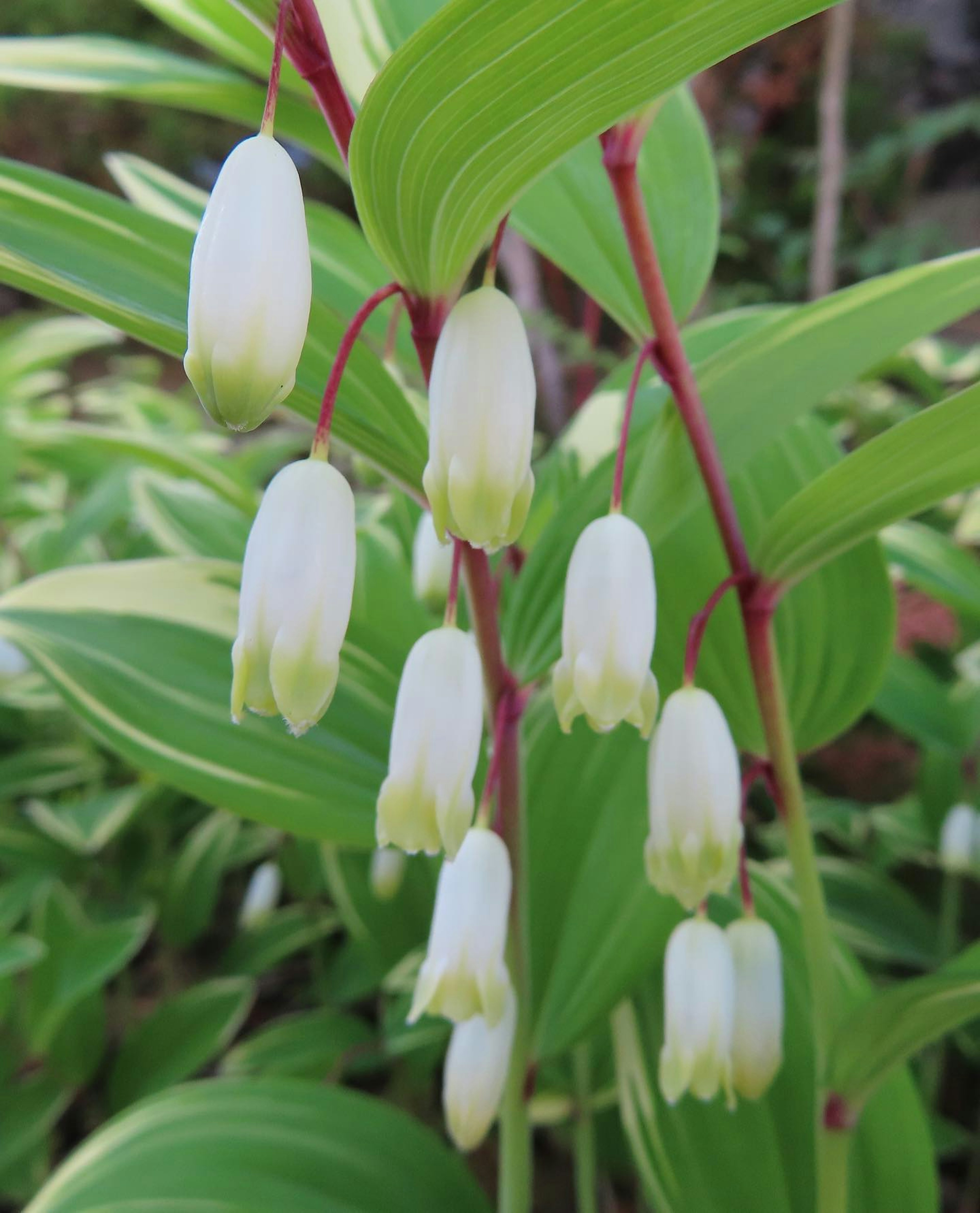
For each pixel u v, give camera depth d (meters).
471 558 0.12
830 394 0.12
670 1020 0.12
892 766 0.35
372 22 0.12
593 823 0.15
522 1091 0.14
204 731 0.14
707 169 0.14
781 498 0.16
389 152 0.08
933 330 0.12
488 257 0.09
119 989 0.32
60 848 0.30
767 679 0.12
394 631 0.18
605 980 0.14
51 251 0.10
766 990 0.12
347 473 0.42
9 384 0.40
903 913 0.26
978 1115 0.26
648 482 0.12
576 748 0.16
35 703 0.29
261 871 0.27
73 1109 0.28
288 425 0.50
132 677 0.14
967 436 0.09
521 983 0.14
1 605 0.15
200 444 0.40
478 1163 0.26
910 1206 0.14
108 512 0.30
